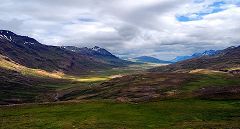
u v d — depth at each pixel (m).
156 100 105.31
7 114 85.31
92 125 67.88
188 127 63.09
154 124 68.25
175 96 110.62
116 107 89.62
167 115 77.56
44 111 87.12
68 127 66.62
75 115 80.00
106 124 68.62
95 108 88.88
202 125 64.56
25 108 93.06
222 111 80.94
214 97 102.56
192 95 109.31
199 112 80.25
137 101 103.88
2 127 68.69
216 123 66.81
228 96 102.25
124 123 69.50
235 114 77.00
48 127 67.19
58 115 80.75
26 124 70.94
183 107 87.19
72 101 102.12
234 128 60.22
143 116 76.94
